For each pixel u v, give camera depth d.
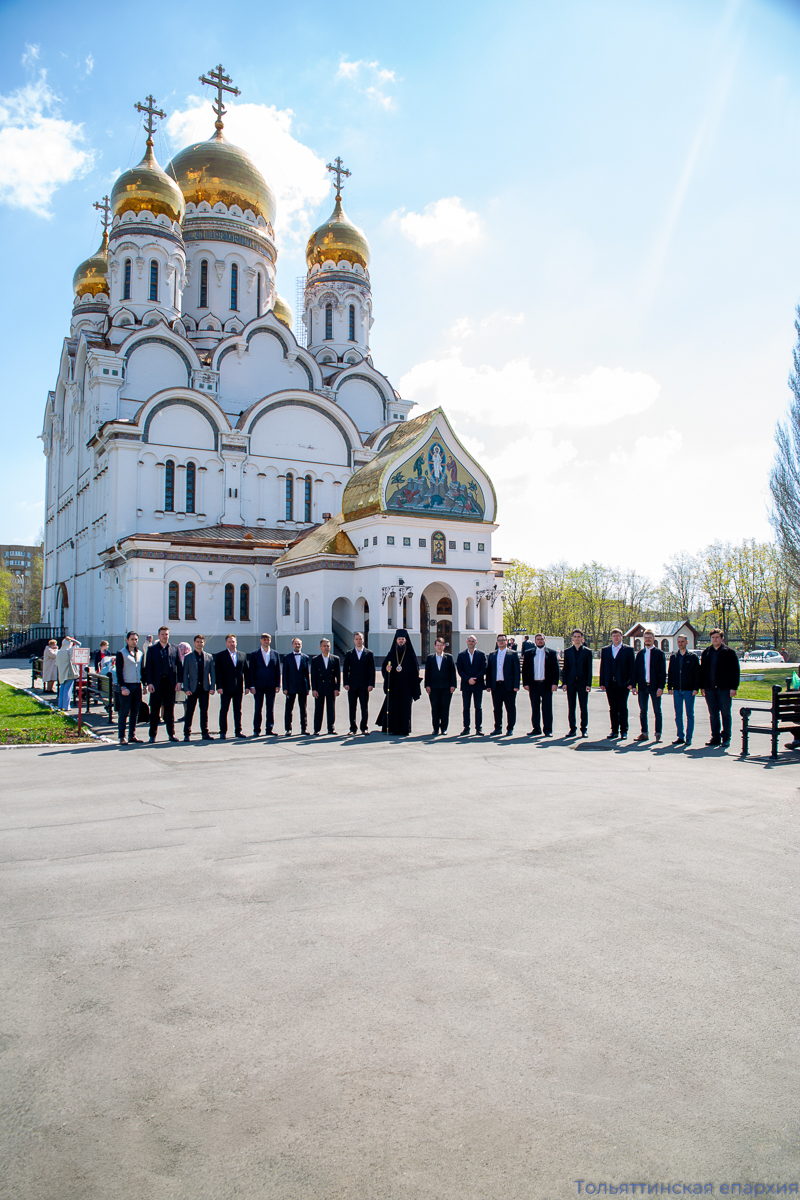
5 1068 3.68
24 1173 3.01
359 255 52.72
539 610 83.69
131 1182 2.96
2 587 108.62
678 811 8.71
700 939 5.14
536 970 4.68
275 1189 2.93
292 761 12.23
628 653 15.12
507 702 15.83
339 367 52.09
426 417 35.25
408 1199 2.87
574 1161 3.07
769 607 71.44
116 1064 3.72
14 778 10.77
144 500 40.50
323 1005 4.26
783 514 42.72
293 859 6.82
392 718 15.62
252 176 49.28
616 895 5.95
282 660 15.85
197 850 7.09
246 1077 3.61
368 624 34.12
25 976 4.61
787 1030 4.04
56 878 6.32
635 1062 3.73
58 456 60.31
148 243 44.44
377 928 5.29
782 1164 3.07
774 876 6.42
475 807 8.86
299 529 44.56
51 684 25.30
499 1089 3.52
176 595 37.31
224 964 4.76
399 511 33.53
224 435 42.31
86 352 46.97
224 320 48.41
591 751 13.59
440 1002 4.29
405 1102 3.43
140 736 15.77
